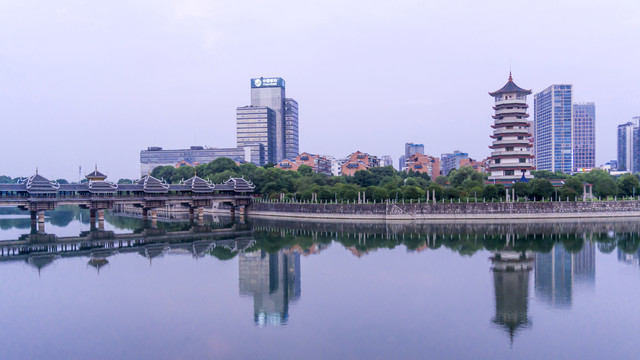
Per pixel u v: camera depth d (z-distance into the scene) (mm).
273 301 54531
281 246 93188
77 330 45969
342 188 153125
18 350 41219
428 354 40000
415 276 65438
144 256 83188
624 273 66125
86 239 105250
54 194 120500
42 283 63438
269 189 174625
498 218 129250
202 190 145250
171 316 49781
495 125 160750
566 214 130375
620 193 145750
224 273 69125
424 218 130125
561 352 40156
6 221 154750
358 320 48156
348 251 85625
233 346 41938
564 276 64688
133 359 39438
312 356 39719
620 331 44500
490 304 52562
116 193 136000
